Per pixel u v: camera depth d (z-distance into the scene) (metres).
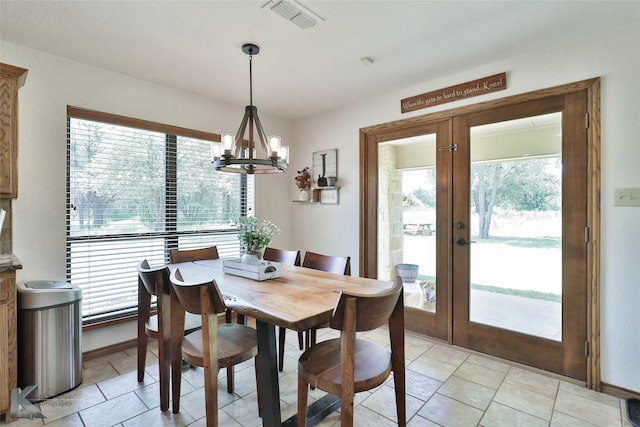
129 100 2.78
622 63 2.03
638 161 1.98
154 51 2.34
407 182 3.09
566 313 2.27
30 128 2.30
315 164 3.83
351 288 1.83
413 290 3.06
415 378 2.29
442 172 2.86
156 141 3.01
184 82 2.91
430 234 2.95
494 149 2.58
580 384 2.19
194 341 1.81
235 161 1.96
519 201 2.47
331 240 3.68
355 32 2.09
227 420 1.82
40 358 2.00
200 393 2.10
